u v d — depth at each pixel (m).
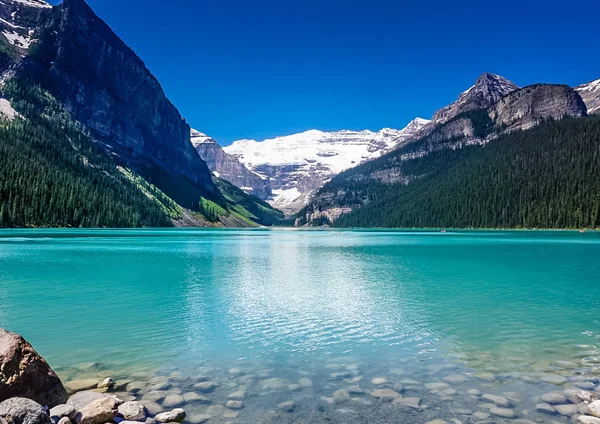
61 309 21.41
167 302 23.42
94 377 11.95
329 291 27.33
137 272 36.75
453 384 11.41
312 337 16.39
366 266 42.97
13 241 75.00
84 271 36.81
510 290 27.70
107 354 14.16
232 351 14.58
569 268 40.19
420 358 13.80
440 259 50.28
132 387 11.16
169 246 73.56
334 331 17.38
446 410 9.70
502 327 17.97
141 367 12.88
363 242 94.56
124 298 24.59
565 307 22.25
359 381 11.70
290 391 10.95
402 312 20.98
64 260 45.72
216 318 19.62
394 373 12.34
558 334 16.81
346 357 13.95
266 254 59.44
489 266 42.31
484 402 10.15
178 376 12.07
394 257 53.72
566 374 12.15
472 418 9.27
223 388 11.14
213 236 128.75
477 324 18.52
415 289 27.98
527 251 61.81
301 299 24.44
